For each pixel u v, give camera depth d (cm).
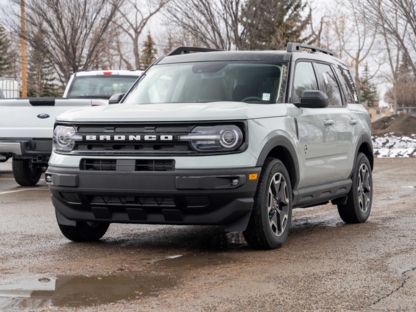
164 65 816
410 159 2120
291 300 497
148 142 645
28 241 742
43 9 2575
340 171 830
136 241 745
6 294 516
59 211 701
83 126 672
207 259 642
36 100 1200
